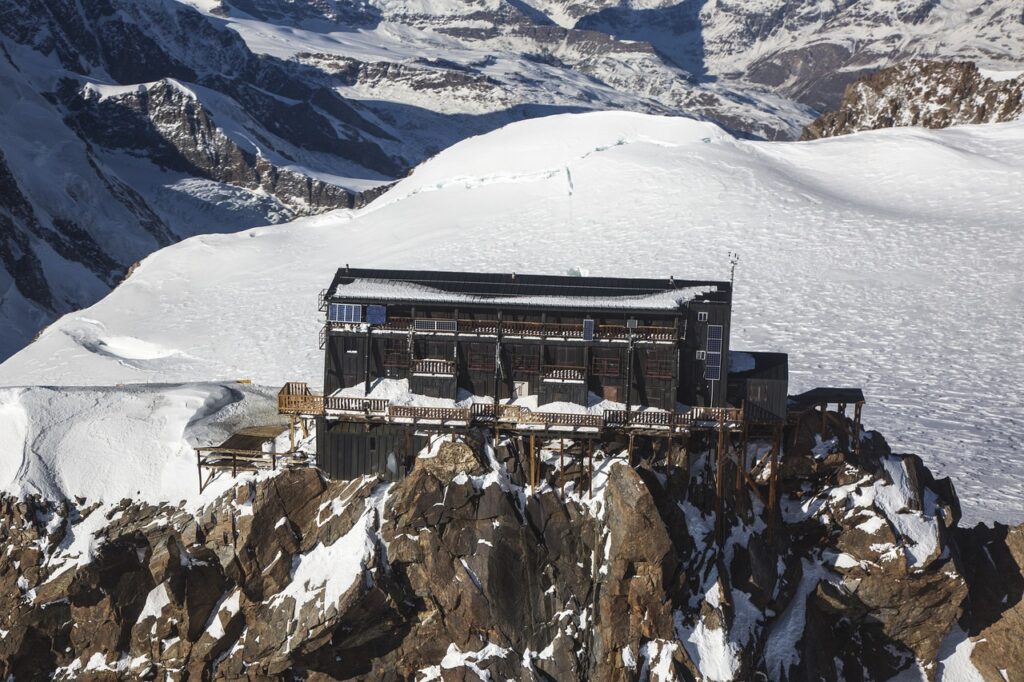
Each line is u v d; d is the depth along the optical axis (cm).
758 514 5544
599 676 5125
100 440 6041
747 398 5625
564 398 5572
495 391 5644
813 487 5662
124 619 5556
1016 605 5475
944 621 5409
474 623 5253
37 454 5978
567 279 6078
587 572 5288
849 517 5506
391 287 5872
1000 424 8006
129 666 5516
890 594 5356
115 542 5650
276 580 5406
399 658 5372
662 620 5081
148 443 6034
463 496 5334
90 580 5588
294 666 5338
